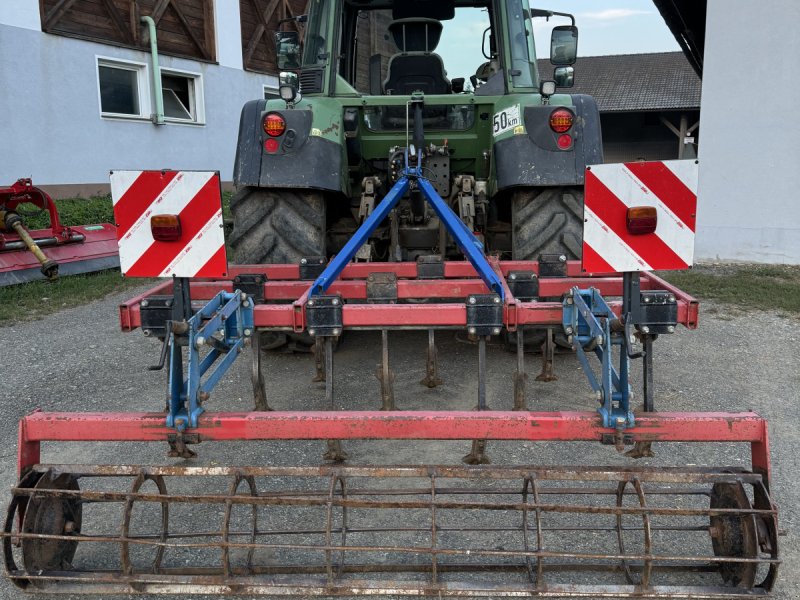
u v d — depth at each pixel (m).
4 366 4.27
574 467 2.13
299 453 3.05
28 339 4.86
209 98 12.66
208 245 2.32
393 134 4.34
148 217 2.33
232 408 3.54
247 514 2.57
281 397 3.68
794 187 7.07
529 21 4.23
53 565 2.17
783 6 6.75
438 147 4.08
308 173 3.86
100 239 7.23
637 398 3.65
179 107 12.48
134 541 2.01
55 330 5.10
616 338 2.33
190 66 12.19
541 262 3.66
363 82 4.73
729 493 2.11
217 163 13.01
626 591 1.99
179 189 2.30
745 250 7.41
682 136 24.20
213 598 2.12
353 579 2.08
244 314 2.63
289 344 4.05
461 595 2.02
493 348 4.50
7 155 9.27
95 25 10.45
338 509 2.59
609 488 2.49
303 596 2.11
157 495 2.06
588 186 2.26
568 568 2.19
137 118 11.20
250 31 13.66
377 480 2.82
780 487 2.71
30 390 3.85
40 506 2.12
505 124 3.97
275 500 2.04
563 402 3.57
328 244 4.75
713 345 4.63
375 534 2.41
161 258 2.35
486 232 4.65
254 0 13.60
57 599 2.12
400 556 2.30
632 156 26.38
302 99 4.18
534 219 3.97
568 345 3.84
